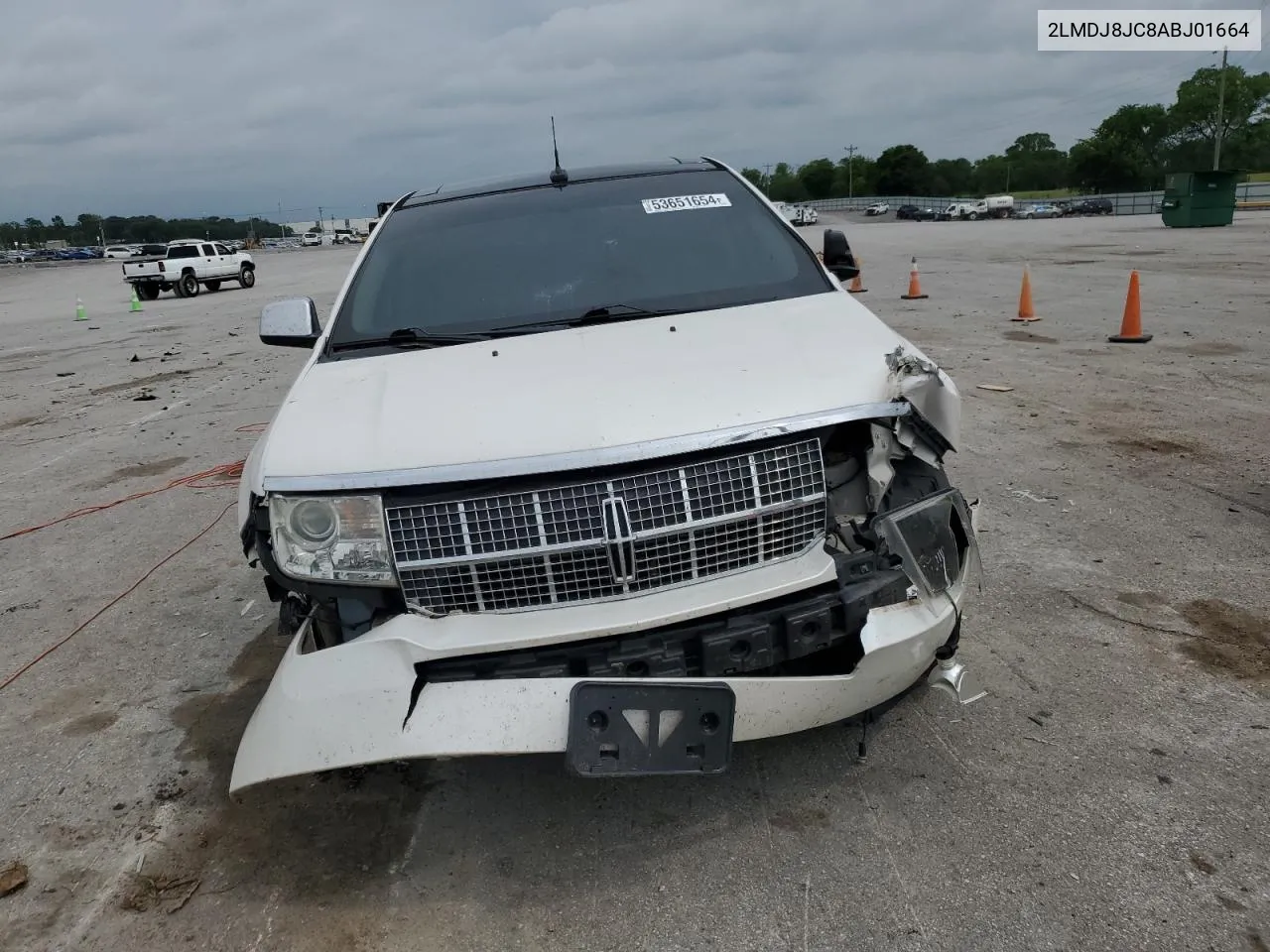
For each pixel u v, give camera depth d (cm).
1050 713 331
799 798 295
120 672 423
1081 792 288
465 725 243
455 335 340
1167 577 433
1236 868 253
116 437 932
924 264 2298
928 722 330
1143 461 606
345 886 272
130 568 556
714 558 263
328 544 260
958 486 581
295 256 7519
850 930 241
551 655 253
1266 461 589
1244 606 400
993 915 243
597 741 242
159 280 3103
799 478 268
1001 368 937
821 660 288
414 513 258
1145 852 261
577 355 306
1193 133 10219
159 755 351
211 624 467
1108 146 10469
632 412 265
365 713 247
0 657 449
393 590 263
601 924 250
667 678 247
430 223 407
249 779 251
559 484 255
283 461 270
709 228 390
